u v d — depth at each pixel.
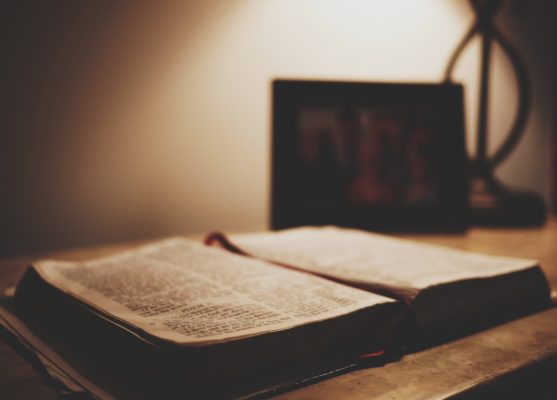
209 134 0.85
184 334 0.41
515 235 0.83
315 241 0.71
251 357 0.41
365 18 0.92
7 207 0.76
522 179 1.06
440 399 0.42
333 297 0.51
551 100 1.07
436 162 0.85
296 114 0.82
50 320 0.55
